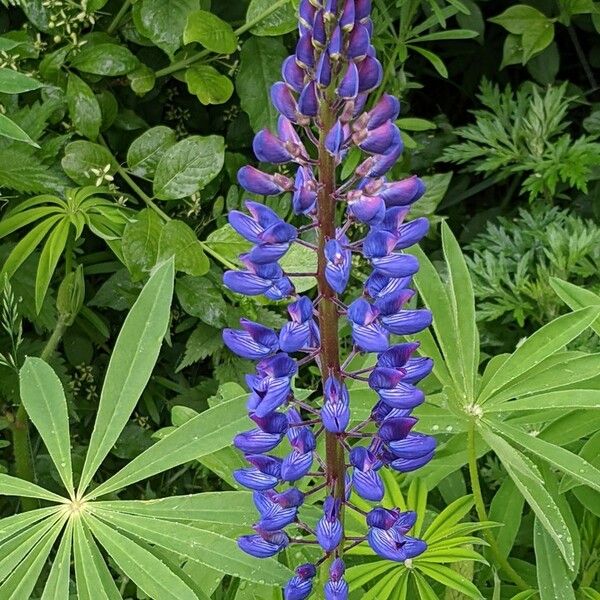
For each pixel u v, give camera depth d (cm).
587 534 60
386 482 57
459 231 86
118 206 66
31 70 69
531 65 82
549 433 57
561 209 84
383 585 55
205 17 65
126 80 72
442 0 78
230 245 66
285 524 51
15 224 63
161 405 75
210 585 56
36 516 52
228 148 76
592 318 54
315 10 48
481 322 71
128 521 52
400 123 73
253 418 51
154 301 54
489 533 57
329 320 50
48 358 68
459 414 54
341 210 71
